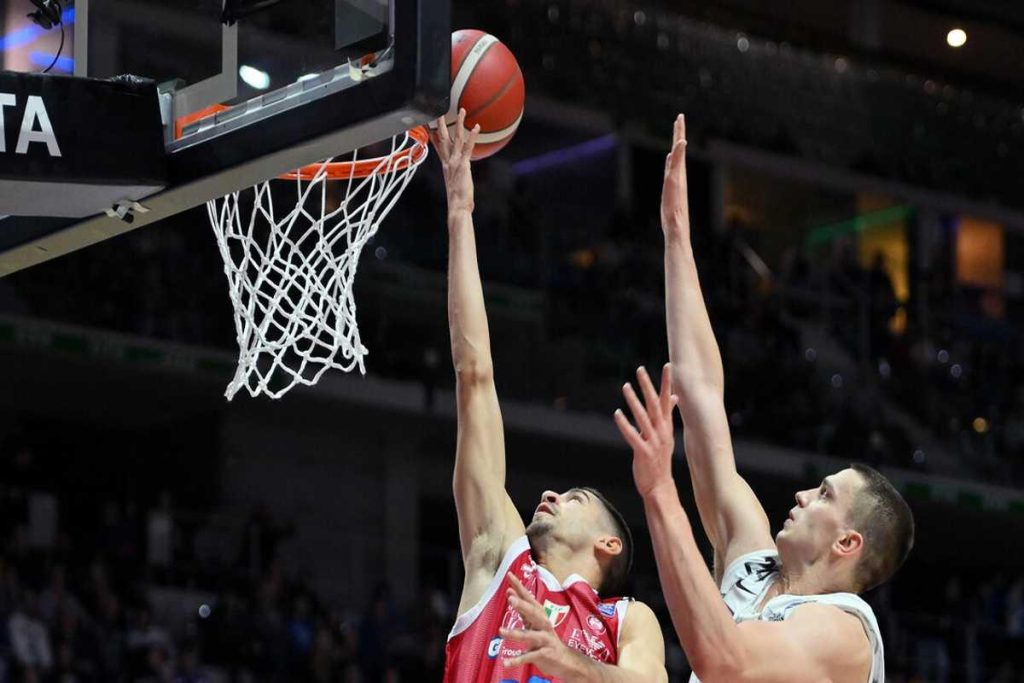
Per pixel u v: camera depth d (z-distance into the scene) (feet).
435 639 46.09
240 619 43.11
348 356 13.89
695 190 62.95
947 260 66.95
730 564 12.50
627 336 56.95
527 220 56.95
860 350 61.77
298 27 11.45
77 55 12.32
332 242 14.20
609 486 58.08
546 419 53.62
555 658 10.23
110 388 51.88
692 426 13.16
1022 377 64.75
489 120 13.14
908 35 66.49
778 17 64.64
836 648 10.94
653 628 12.20
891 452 58.80
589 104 60.59
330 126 11.03
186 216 52.39
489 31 58.49
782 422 57.06
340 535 52.75
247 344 13.78
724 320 58.34
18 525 45.98
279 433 54.08
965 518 60.95
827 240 66.23
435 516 59.00
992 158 68.23
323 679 43.11
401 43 10.82
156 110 11.68
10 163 11.29
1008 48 66.69
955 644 52.85
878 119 66.80
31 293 48.83
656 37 62.39
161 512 46.60
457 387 12.82
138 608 43.47
